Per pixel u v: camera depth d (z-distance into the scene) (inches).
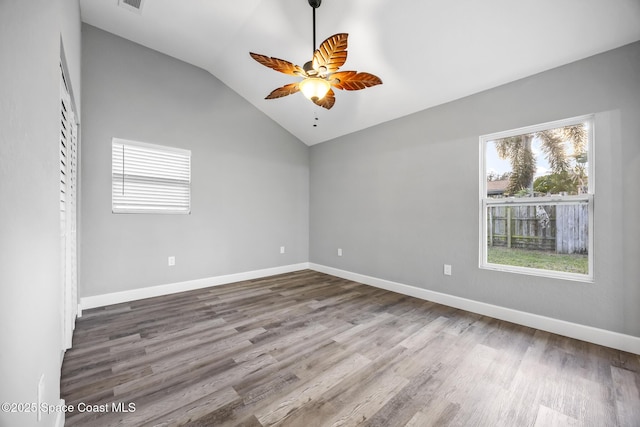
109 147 121.1
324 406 59.6
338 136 179.0
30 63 34.0
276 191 182.7
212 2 104.7
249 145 168.7
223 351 82.4
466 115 118.0
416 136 136.4
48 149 42.5
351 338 91.3
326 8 97.7
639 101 80.5
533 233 102.3
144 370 72.2
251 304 123.8
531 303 100.8
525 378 70.0
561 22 81.0
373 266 157.2
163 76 136.2
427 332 96.0
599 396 63.2
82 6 106.3
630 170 81.9
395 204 145.8
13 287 28.5
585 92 88.9
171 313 112.0
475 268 115.4
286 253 189.2
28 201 33.2
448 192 124.1
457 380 69.1
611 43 82.6
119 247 123.7
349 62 116.9
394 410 58.7
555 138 97.8
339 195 178.4
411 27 96.0
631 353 81.4
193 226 145.9
